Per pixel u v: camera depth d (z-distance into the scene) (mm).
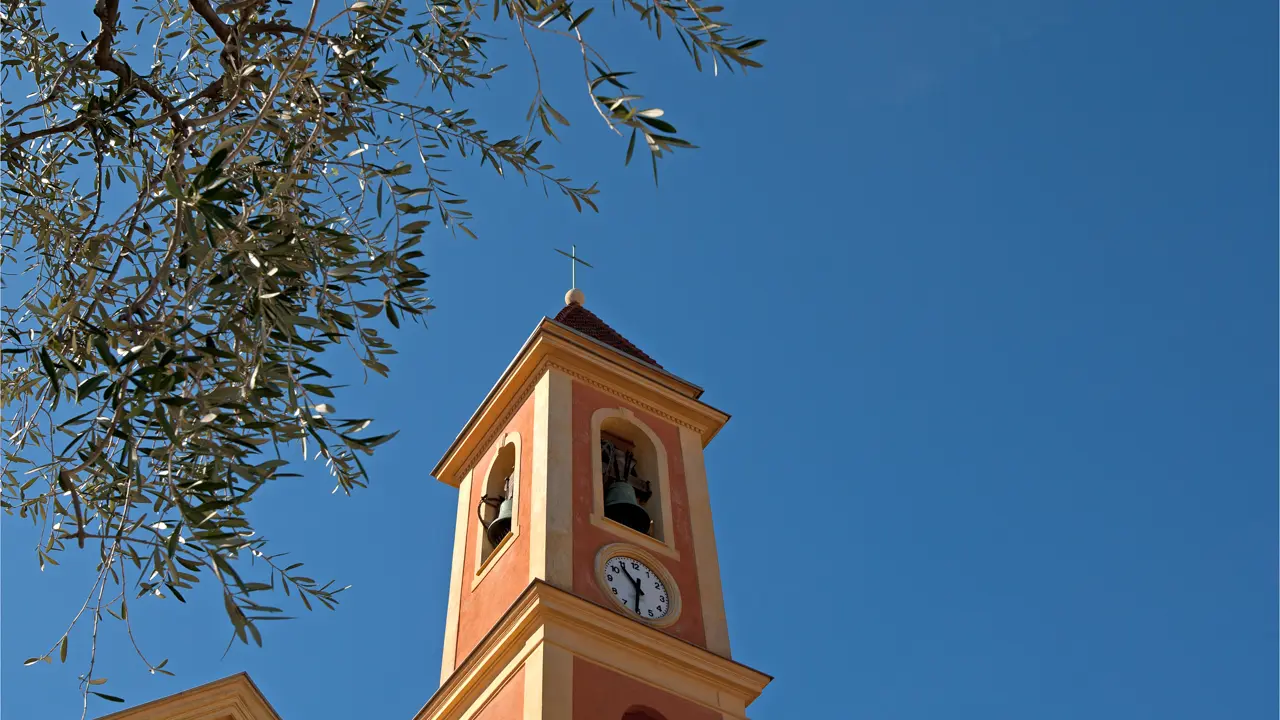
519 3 7020
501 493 22234
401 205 7617
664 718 17562
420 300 7465
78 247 7293
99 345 5980
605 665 17609
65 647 7207
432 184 8297
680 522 21094
